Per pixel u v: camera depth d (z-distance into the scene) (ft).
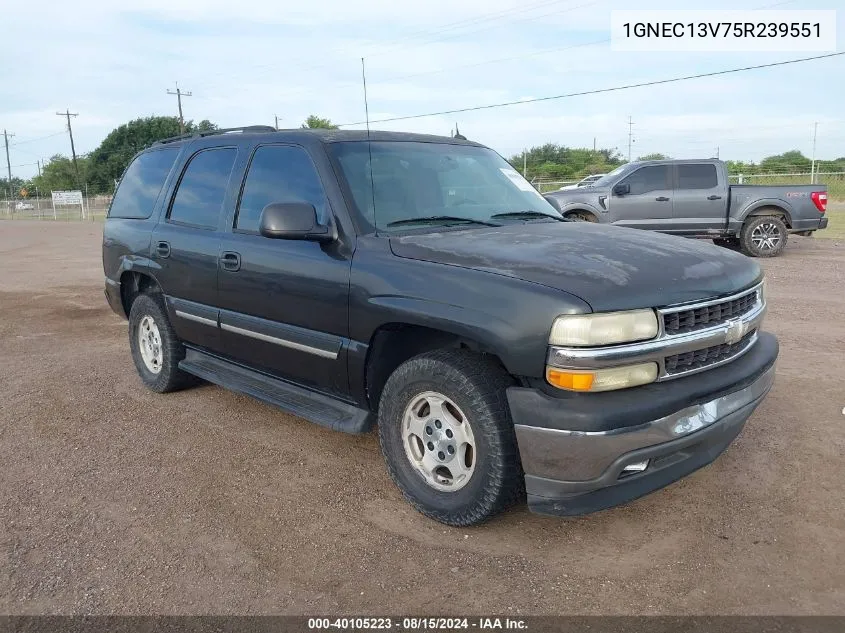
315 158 13.16
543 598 9.27
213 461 13.84
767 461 13.01
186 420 16.17
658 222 43.70
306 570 10.03
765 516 11.12
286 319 13.29
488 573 9.85
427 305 10.57
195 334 16.22
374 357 12.00
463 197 13.79
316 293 12.44
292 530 11.14
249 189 14.61
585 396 9.40
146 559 10.39
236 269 14.24
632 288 9.64
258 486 12.72
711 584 9.44
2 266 50.83
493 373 10.23
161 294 17.44
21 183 352.28
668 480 10.20
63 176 261.24
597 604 9.10
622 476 9.74
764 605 8.98
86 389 18.71
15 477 13.29
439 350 10.98
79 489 12.74
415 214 12.81
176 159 17.44
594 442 9.22
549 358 9.38
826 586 9.33
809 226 42.78
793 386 17.24
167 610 9.21
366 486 12.62
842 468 12.67
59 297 35.09
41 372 20.48
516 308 9.63
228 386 15.17
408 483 11.43
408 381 11.10
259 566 10.16
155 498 12.32
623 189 43.39
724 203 42.96
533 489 9.78
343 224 12.27
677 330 9.93
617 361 9.30
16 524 11.48
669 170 43.52
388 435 11.62
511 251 10.91
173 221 16.71
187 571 10.07
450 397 10.48
